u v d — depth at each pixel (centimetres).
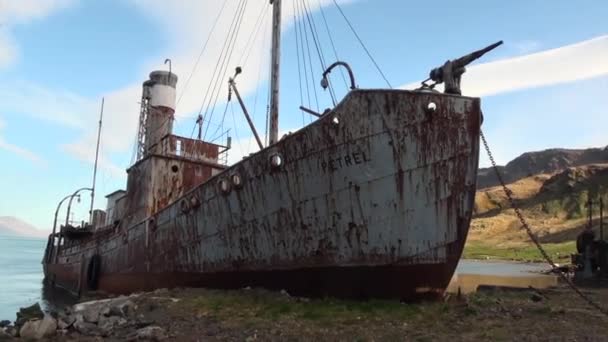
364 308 974
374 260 1032
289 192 1121
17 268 4875
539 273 3139
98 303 1196
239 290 1223
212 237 1307
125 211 1836
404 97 1005
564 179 11925
